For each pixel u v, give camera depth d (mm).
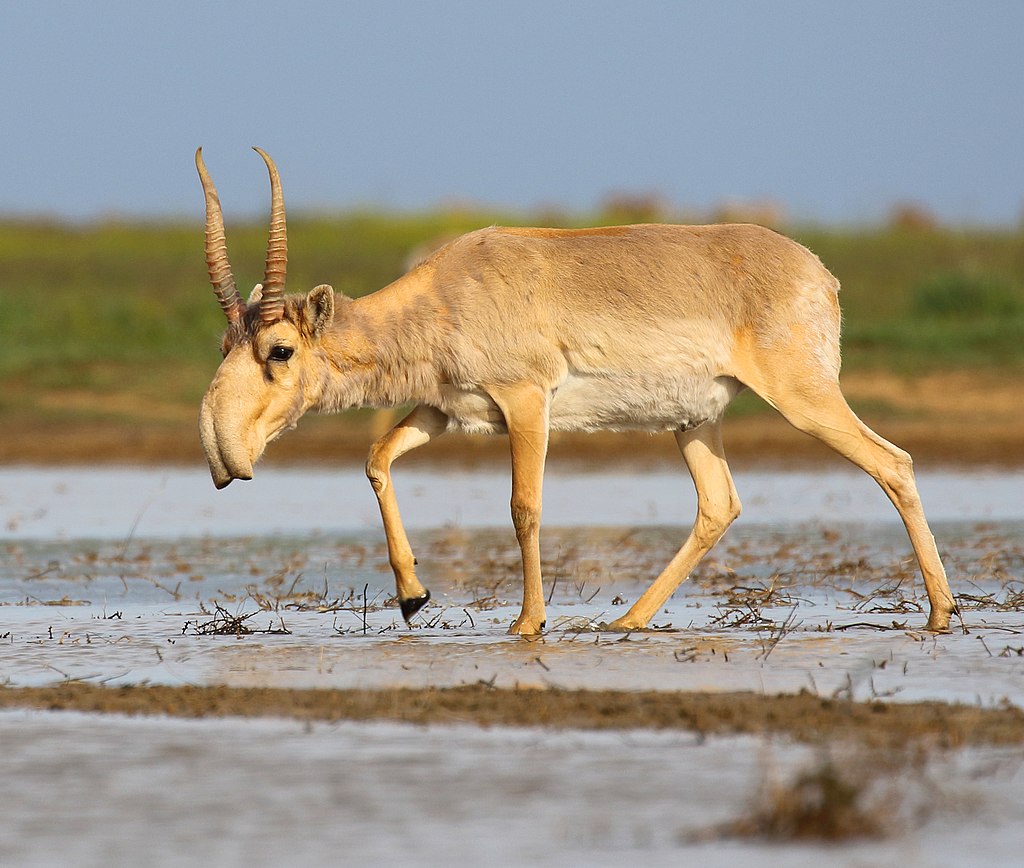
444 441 77000
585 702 25562
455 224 132375
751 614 34125
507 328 32562
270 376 32094
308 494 61531
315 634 32562
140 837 19500
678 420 33719
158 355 89562
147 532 50812
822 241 124938
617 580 40312
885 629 32250
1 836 19578
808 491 61562
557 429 34188
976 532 48594
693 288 33000
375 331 32719
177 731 24453
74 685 27500
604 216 132250
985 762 22203
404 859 18656
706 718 24422
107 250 131250
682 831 19562
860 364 85188
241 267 118562
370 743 23594
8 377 85562
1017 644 30422
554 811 20312
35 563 43906
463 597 37875
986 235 126438
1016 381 81938
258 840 19359
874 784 21094
